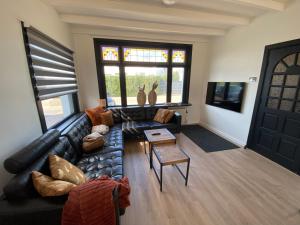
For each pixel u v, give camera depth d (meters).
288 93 2.38
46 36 2.10
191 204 1.76
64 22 2.83
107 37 3.47
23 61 1.60
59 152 1.63
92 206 1.03
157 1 2.27
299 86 2.23
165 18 2.81
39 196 1.12
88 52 3.48
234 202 1.79
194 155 2.86
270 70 2.62
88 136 2.30
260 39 2.76
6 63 1.37
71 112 3.16
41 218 1.05
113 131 3.00
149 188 2.01
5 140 1.33
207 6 2.42
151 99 3.95
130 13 2.50
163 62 4.04
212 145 3.28
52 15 2.34
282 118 2.47
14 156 1.16
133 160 2.70
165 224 1.53
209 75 4.22
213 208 1.71
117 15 2.70
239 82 3.21
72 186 1.17
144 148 3.09
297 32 2.20
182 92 4.48
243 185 2.06
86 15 2.71
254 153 2.94
